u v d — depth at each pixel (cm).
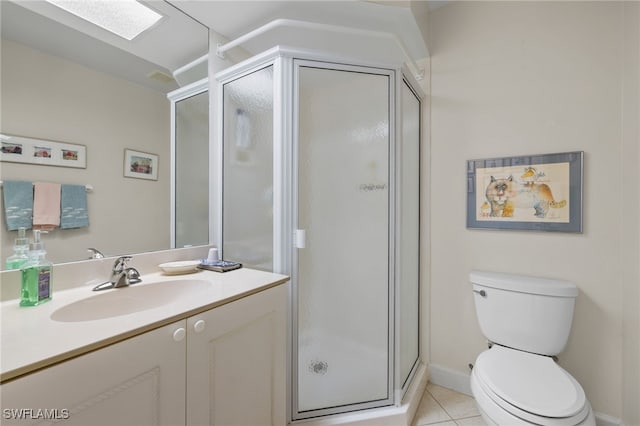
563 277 153
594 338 146
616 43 142
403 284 165
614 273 142
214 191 164
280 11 147
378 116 156
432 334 193
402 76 157
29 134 98
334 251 161
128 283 108
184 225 148
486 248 175
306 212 149
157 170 137
